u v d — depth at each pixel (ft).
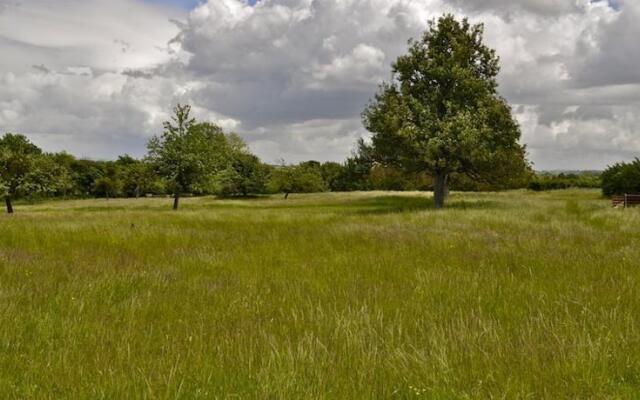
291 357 13.26
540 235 46.32
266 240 46.21
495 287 23.95
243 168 261.65
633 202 99.81
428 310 19.44
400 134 111.75
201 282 26.66
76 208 168.66
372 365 13.23
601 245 38.75
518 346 14.76
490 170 122.62
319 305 19.52
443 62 119.24
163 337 16.44
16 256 34.81
